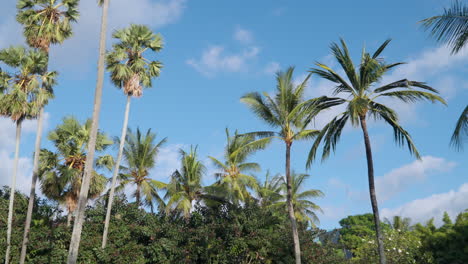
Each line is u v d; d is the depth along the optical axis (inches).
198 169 1301.7
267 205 1398.9
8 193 1098.1
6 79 905.5
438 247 1069.8
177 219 1205.1
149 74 1065.5
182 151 1311.5
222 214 1176.2
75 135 1104.8
